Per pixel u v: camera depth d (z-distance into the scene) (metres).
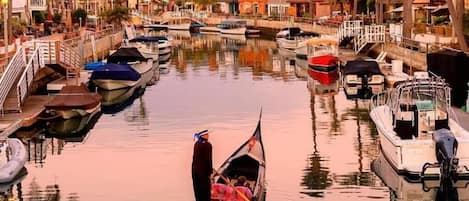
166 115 39.66
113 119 38.75
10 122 33.62
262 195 22.27
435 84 27.86
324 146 31.08
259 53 80.50
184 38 109.06
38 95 42.47
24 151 28.31
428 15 69.88
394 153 25.62
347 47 69.56
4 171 25.83
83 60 58.16
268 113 39.81
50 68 47.56
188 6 165.62
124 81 48.88
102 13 106.81
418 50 52.25
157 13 158.12
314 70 58.81
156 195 24.25
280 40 85.12
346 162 28.11
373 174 26.27
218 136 33.66
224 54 79.81
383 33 61.66
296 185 25.08
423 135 26.08
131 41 70.81
